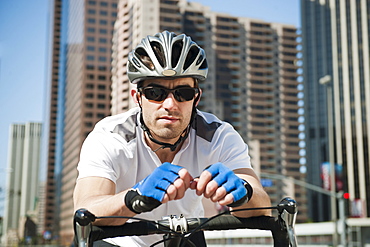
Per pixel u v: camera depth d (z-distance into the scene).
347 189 98.44
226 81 104.94
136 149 2.18
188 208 2.35
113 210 1.65
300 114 110.50
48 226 136.38
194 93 2.04
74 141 97.94
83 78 91.75
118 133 2.16
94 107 91.81
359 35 104.00
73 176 97.12
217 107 103.06
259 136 106.38
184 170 1.55
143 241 2.34
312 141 107.38
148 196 1.53
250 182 1.96
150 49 1.99
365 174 97.12
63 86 124.44
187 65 1.99
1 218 59.28
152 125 2.04
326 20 109.88
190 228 1.80
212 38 104.75
